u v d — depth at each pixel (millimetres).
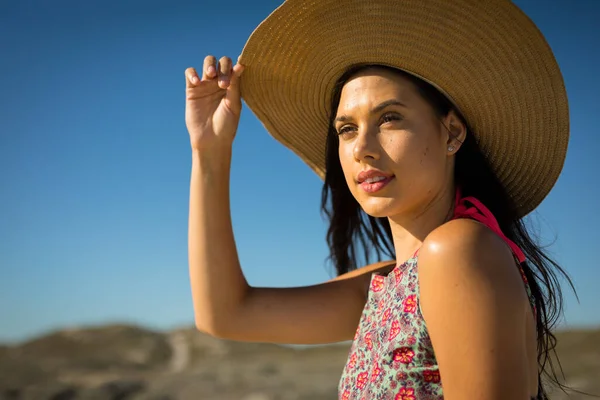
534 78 1912
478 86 1902
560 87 1913
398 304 1757
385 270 2330
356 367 1856
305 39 2098
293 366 20594
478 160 2010
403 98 1858
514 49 1866
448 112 1925
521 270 1766
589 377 11102
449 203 1949
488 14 1822
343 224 2471
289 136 2471
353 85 1912
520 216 2160
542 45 1852
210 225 2365
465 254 1499
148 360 23891
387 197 1839
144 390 14531
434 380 1648
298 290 2381
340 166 2398
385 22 1900
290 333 2348
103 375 18375
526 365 1464
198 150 2395
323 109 2295
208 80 2400
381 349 1754
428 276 1549
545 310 1979
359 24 1939
